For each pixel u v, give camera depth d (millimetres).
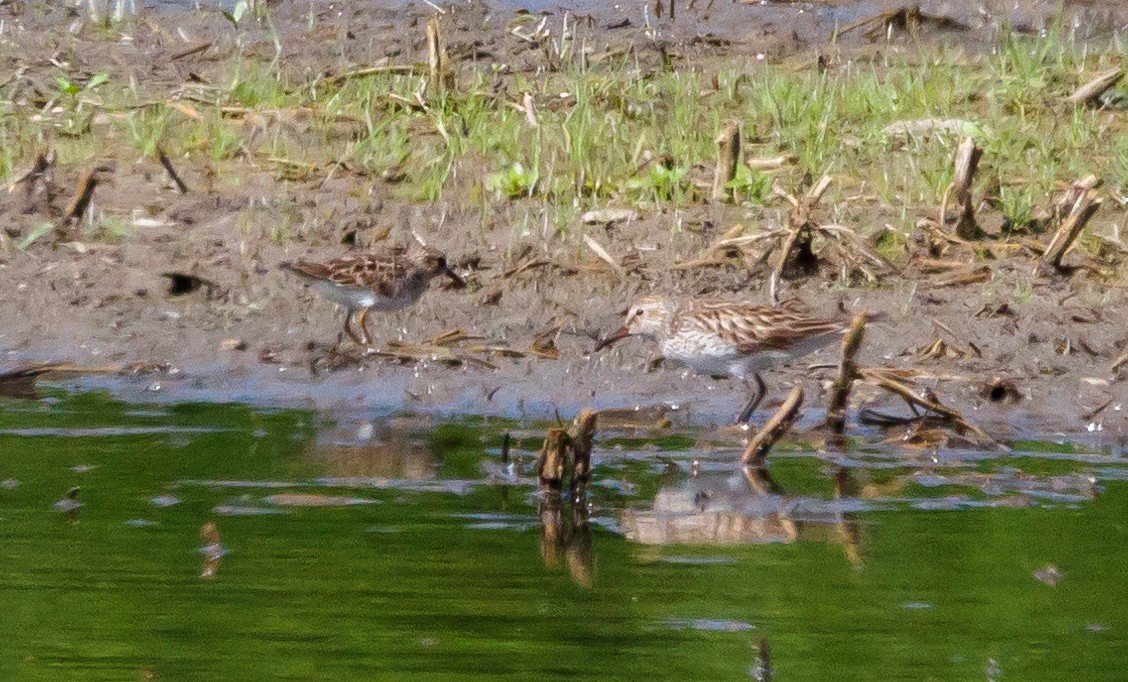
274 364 16016
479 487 12867
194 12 25453
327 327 16734
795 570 11148
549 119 20969
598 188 19125
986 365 15672
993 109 21297
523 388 15484
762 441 13484
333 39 24250
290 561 11250
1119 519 12148
